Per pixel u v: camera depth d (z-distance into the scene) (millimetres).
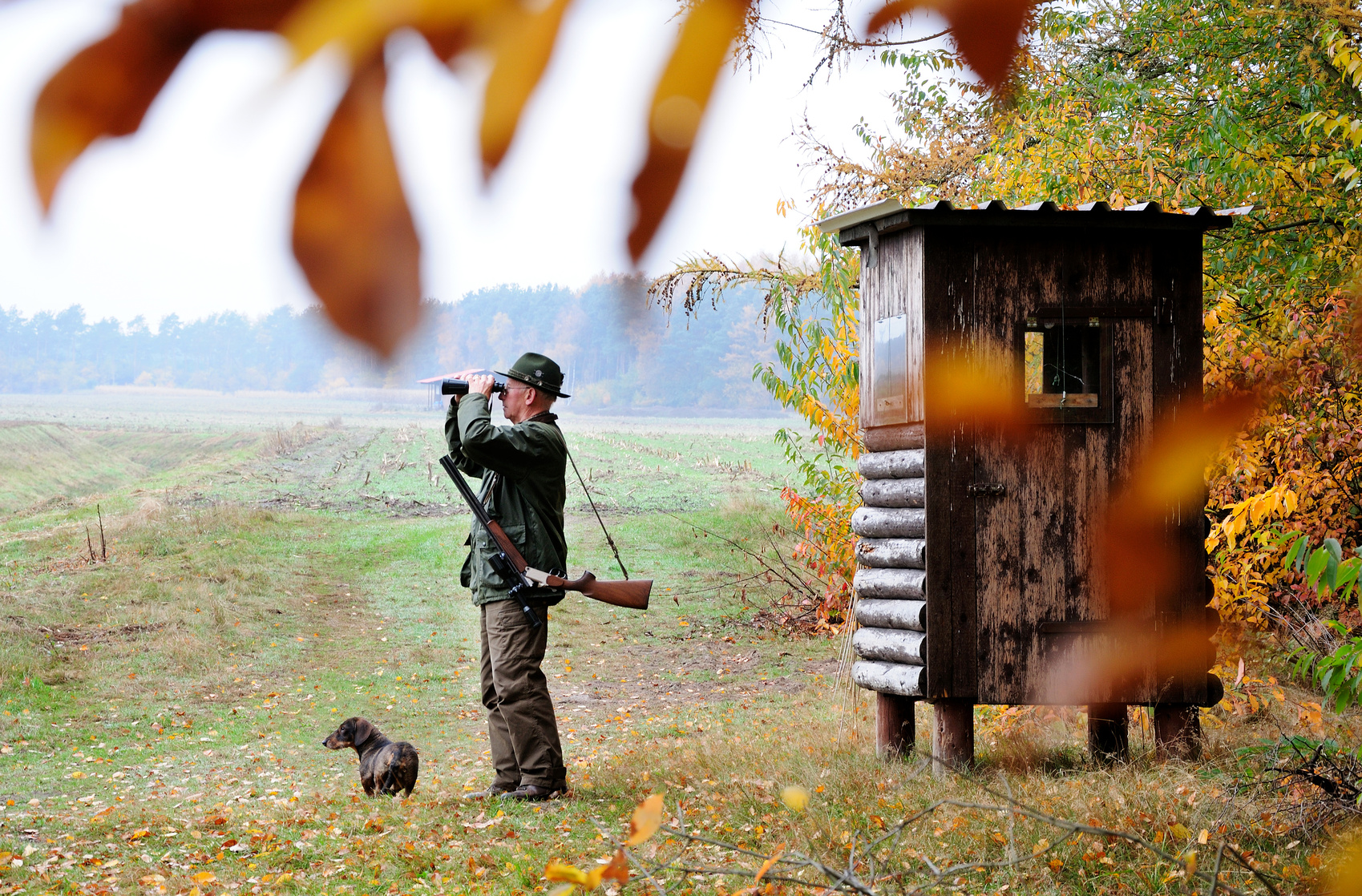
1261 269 12805
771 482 55156
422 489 54188
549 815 9672
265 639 22344
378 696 18453
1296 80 14125
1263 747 8562
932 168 17516
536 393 10141
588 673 20250
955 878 6652
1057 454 9797
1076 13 14703
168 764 14133
